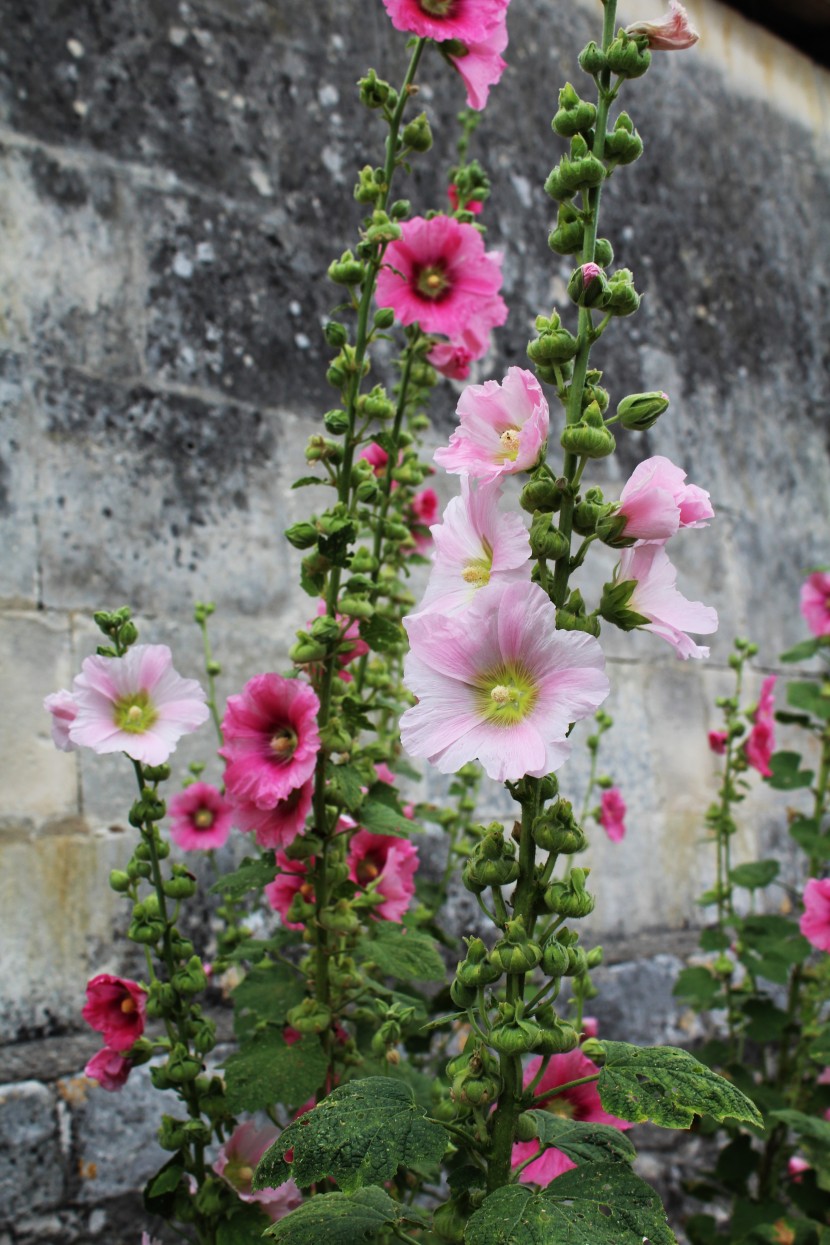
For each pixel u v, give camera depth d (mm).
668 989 2256
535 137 2439
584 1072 1245
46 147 1804
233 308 1926
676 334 2719
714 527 2732
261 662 1888
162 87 1905
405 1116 1072
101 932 1729
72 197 1816
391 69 2174
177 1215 1358
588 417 1101
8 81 1787
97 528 1784
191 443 1867
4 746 1694
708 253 2852
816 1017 1858
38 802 1708
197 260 1904
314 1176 1047
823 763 1965
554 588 1119
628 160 1144
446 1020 1123
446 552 1144
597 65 1135
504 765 1060
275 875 1354
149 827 1370
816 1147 1655
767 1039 1801
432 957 1352
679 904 2438
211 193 1928
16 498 1733
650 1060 1088
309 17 2059
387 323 1385
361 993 1371
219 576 1868
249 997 1380
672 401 2674
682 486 1126
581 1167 1075
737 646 1862
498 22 1385
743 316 2916
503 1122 1096
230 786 1323
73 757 1738
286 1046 1323
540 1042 1084
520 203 2385
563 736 1059
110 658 1339
